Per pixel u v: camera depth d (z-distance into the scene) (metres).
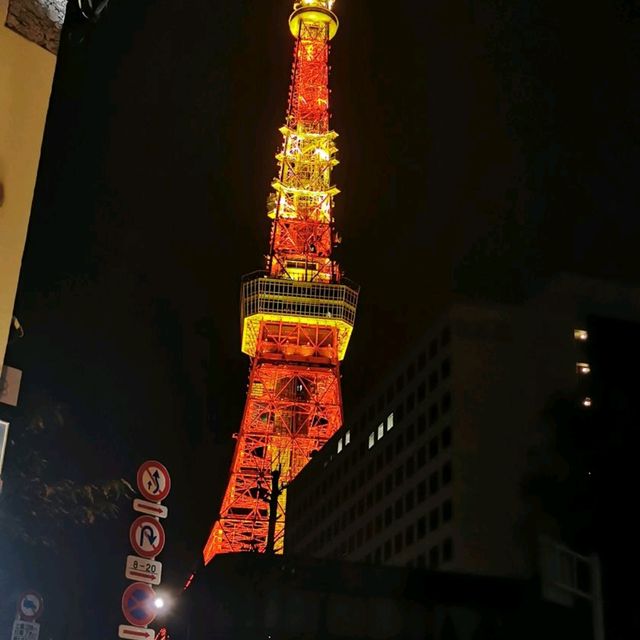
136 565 25.69
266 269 182.50
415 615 73.56
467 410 89.06
